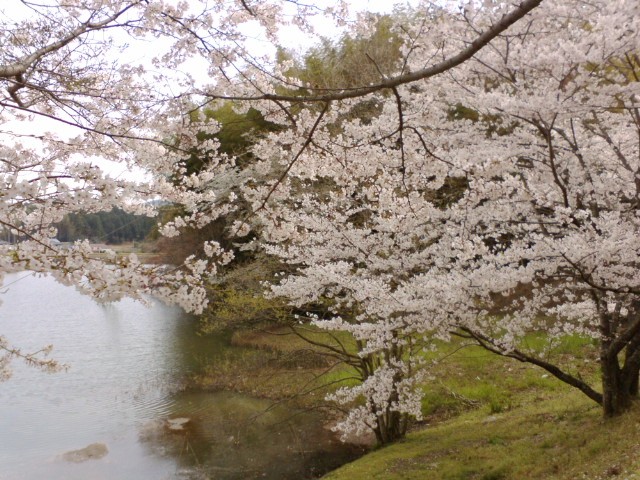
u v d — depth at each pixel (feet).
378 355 28.99
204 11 14.30
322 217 26.09
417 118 19.99
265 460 29.60
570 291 22.00
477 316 21.80
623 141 20.92
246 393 39.70
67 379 45.21
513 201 20.27
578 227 19.22
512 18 10.25
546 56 16.44
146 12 14.11
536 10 17.13
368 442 31.24
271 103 17.20
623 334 20.21
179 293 10.84
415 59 20.52
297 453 30.22
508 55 18.74
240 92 16.49
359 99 20.40
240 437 32.71
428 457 24.29
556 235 21.81
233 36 14.70
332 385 37.88
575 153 20.04
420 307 19.99
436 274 21.30
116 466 29.68
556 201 21.18
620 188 21.09
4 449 32.17
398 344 27.86
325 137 18.04
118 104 14.82
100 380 44.73
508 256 18.29
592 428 21.50
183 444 32.12
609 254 17.25
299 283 25.32
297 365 41.34
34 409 38.63
